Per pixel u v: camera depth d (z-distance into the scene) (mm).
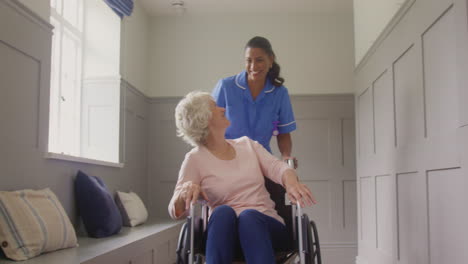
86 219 3154
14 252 2170
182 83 5227
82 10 4293
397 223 2818
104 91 4258
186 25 5270
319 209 5074
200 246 1932
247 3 4961
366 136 3594
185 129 2008
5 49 2420
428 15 2258
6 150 2424
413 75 2512
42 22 2771
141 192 4965
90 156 4211
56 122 3695
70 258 2219
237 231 1789
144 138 5090
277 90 2643
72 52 4164
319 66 5195
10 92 2459
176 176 5191
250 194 1976
